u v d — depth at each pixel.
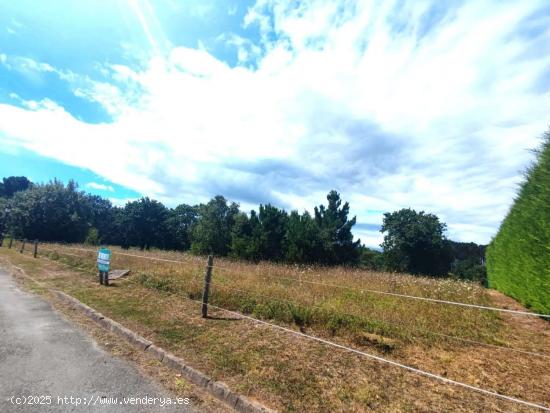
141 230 59.62
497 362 4.18
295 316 5.71
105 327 5.42
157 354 4.29
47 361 3.87
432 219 37.41
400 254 37.66
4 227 40.97
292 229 25.11
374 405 3.15
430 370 3.93
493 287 12.96
